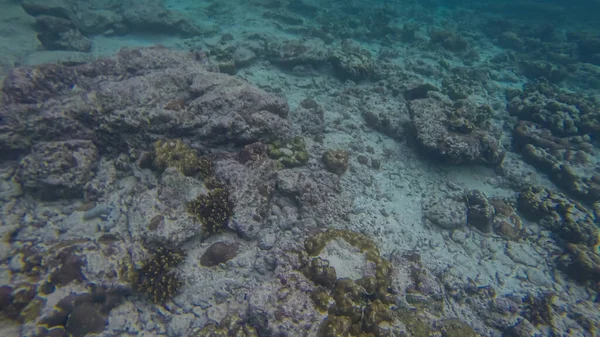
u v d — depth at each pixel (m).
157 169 7.86
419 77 17.28
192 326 5.80
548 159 11.33
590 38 23.95
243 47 16.36
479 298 7.21
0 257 5.79
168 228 6.49
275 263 6.58
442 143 10.42
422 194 9.89
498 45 25.92
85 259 5.81
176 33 19.44
